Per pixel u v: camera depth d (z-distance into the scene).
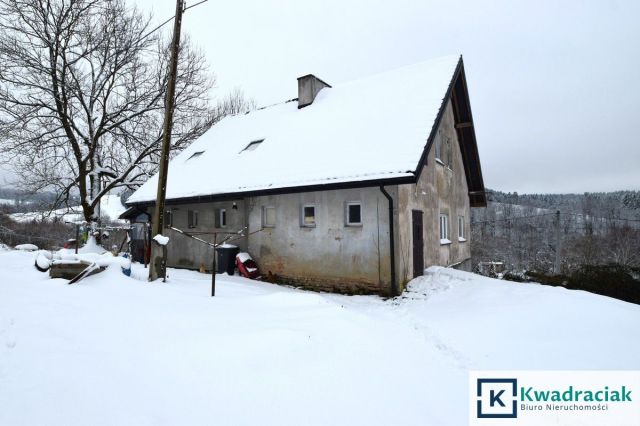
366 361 3.64
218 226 12.07
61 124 15.66
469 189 16.08
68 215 17.23
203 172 12.77
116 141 16.91
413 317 6.13
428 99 10.07
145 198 13.30
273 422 2.49
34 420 2.38
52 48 14.55
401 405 2.89
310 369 3.30
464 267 14.48
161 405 2.62
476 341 4.65
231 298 6.24
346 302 7.85
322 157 9.73
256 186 9.94
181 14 7.93
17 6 13.84
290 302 5.68
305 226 9.83
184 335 4.05
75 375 3.01
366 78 13.35
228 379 3.03
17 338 3.73
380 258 8.55
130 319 4.59
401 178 7.71
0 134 14.15
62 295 5.45
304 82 13.71
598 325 4.84
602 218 50.81
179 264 13.09
